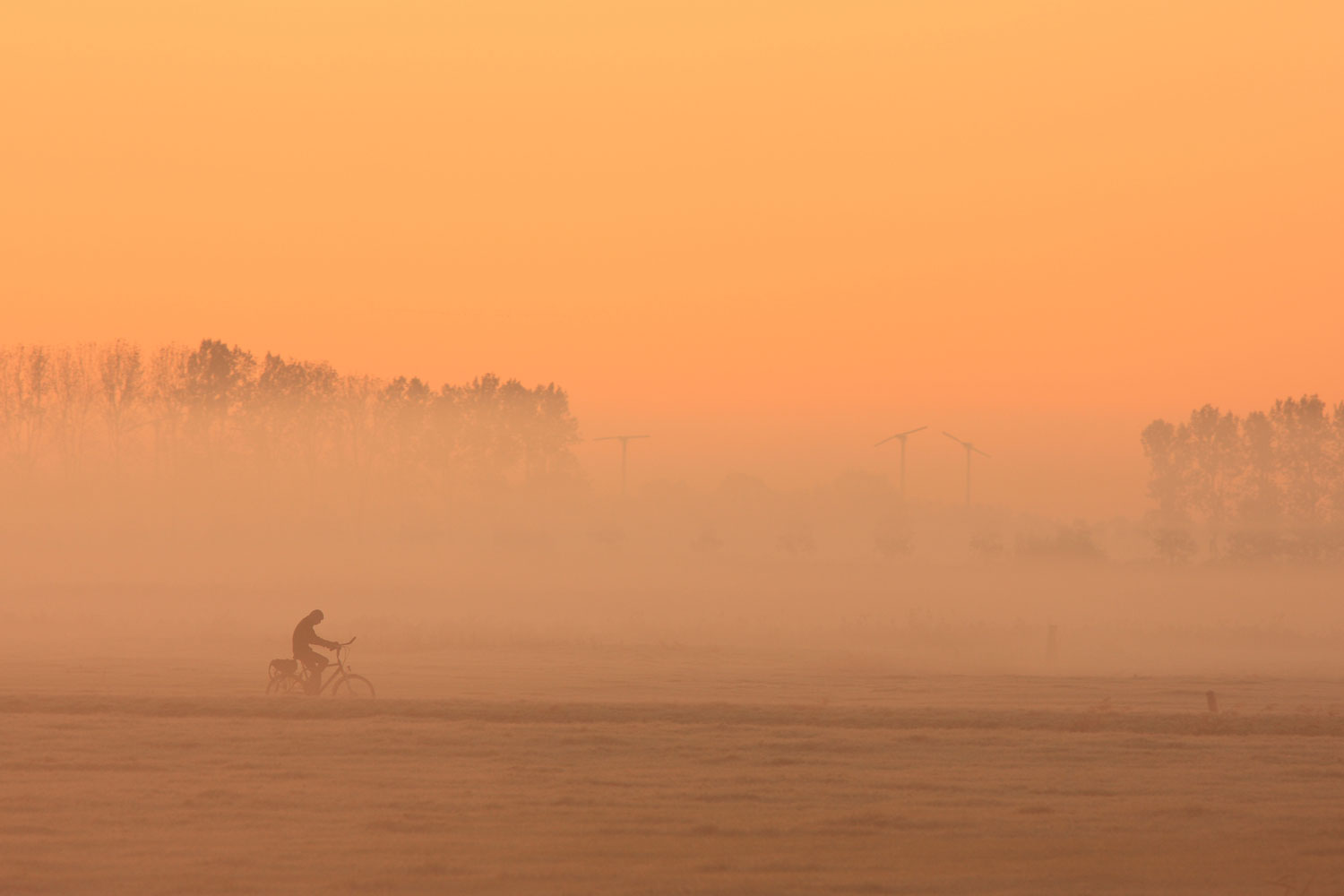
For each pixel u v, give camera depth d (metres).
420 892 41.66
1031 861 46.75
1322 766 69.12
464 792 59.56
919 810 56.38
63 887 41.91
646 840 49.94
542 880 43.22
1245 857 47.56
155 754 70.00
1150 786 62.97
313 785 61.09
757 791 60.59
